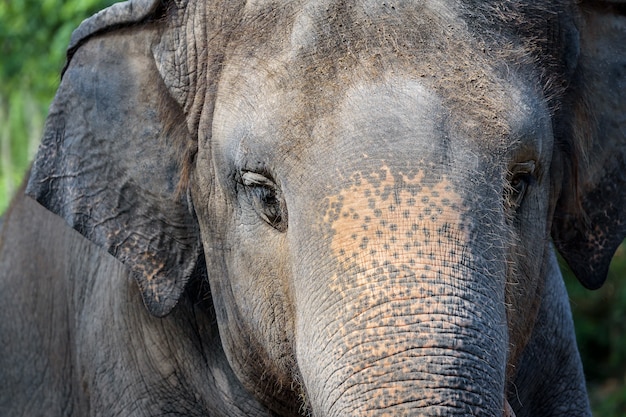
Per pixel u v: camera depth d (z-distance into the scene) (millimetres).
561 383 8430
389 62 6301
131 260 7566
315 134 6258
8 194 22234
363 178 5988
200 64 7145
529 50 6707
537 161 6605
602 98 7348
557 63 6996
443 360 5668
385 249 5840
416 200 5914
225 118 6852
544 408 8422
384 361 5688
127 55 7453
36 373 9484
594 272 7652
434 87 6234
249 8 6844
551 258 8305
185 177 7367
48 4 18266
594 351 17234
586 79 7289
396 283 5770
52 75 19109
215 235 7242
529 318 7121
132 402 8180
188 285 7867
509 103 6383
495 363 5812
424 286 5766
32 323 9539
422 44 6375
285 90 6441
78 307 8789
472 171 6094
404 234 5859
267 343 6930
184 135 7328
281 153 6359
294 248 6246
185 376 8039
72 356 9008
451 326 5723
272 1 6730
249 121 6621
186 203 7430
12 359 9703
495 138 6250
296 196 6266
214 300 7465
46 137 7727
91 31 7539
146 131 7410
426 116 6125
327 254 5980
